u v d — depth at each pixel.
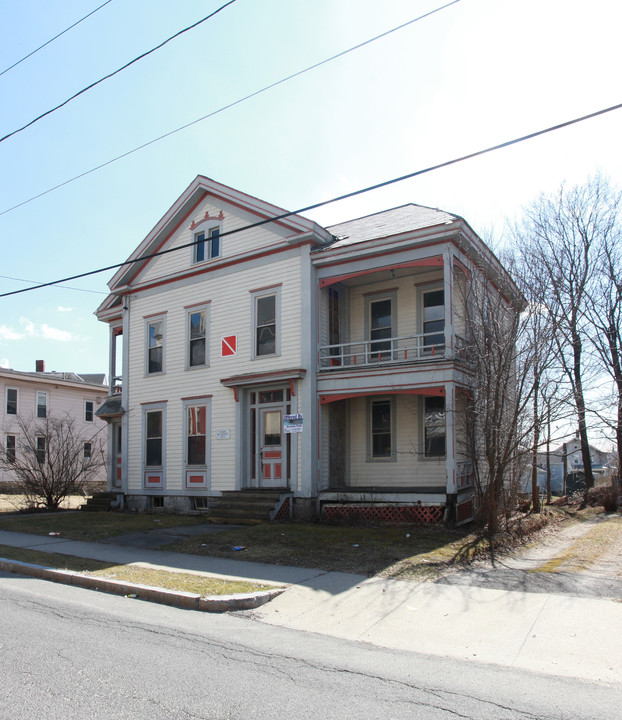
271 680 5.29
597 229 23.67
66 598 8.54
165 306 20.17
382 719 4.48
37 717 4.40
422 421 16.77
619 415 22.81
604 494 22.78
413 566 10.02
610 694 5.09
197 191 19.42
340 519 15.42
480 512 13.50
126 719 4.39
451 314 14.64
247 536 12.95
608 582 9.01
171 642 6.39
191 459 18.81
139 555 11.52
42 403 37.78
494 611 7.64
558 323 14.04
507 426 13.25
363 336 17.81
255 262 17.91
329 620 7.53
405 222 17.06
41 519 17.28
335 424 17.27
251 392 17.81
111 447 22.31
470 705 4.79
